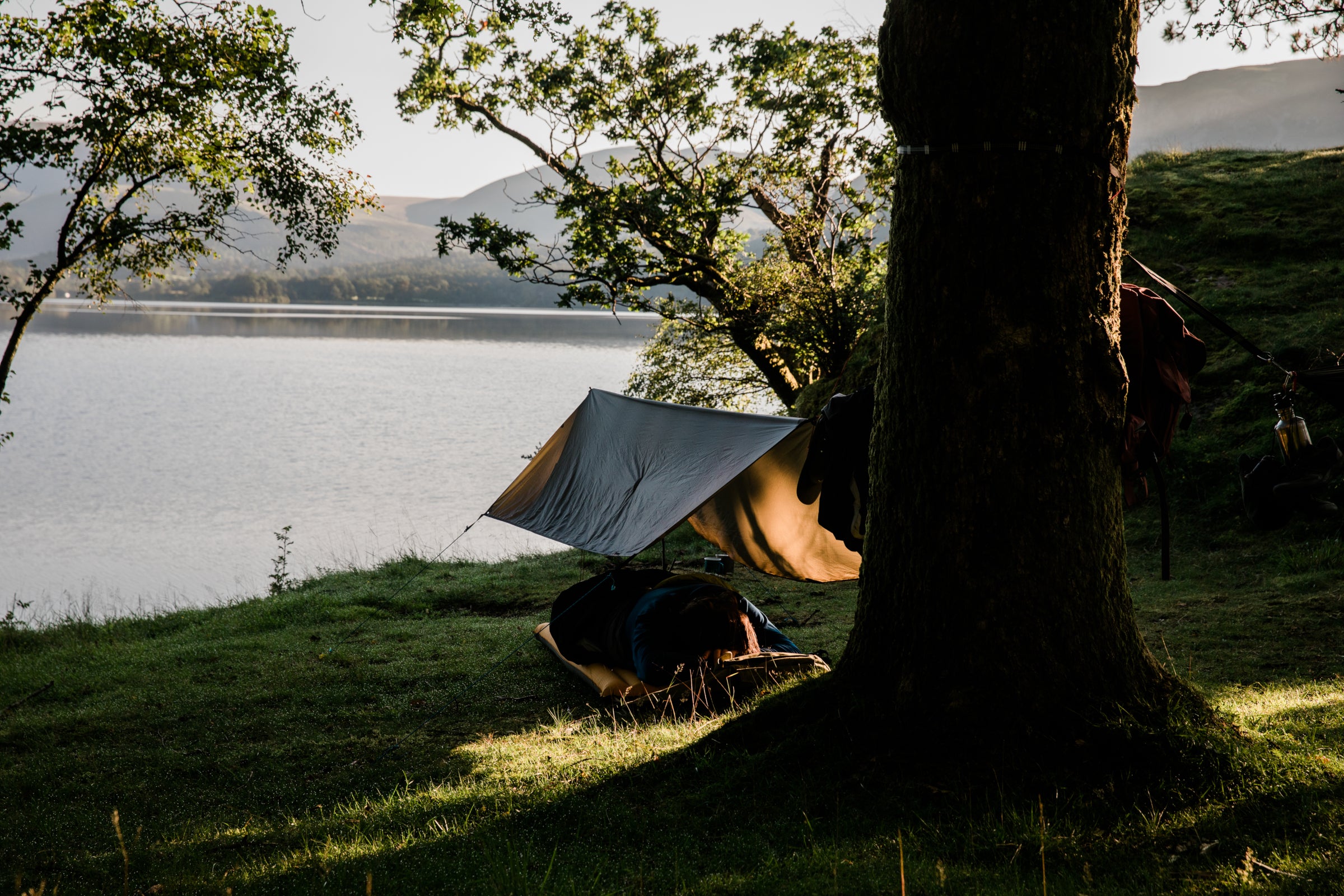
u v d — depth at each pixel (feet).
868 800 11.65
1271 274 49.39
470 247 61.21
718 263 62.69
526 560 40.78
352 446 155.94
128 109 42.86
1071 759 11.46
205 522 93.25
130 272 50.49
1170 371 13.19
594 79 62.49
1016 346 11.88
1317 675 18.07
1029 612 11.98
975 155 11.78
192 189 49.08
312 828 12.97
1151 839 10.16
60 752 17.63
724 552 30.83
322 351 422.00
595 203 60.54
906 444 12.73
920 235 12.36
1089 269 11.97
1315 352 39.32
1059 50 11.36
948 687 12.21
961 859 10.10
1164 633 22.41
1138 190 66.33
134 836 13.30
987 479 12.05
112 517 97.76
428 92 63.87
